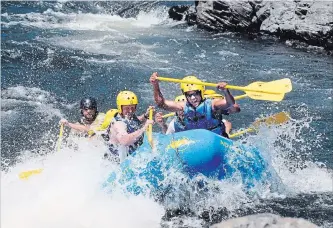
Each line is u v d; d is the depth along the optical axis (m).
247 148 8.55
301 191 8.70
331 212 7.96
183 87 8.56
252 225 7.42
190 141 8.08
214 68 17.69
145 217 7.86
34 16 27.34
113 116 9.09
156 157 8.12
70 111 13.52
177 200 8.16
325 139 11.24
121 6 29.91
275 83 9.25
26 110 13.46
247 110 13.23
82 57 18.88
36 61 18.16
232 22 24.06
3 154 10.82
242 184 8.27
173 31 24.50
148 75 16.70
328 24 20.25
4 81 15.81
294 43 21.47
